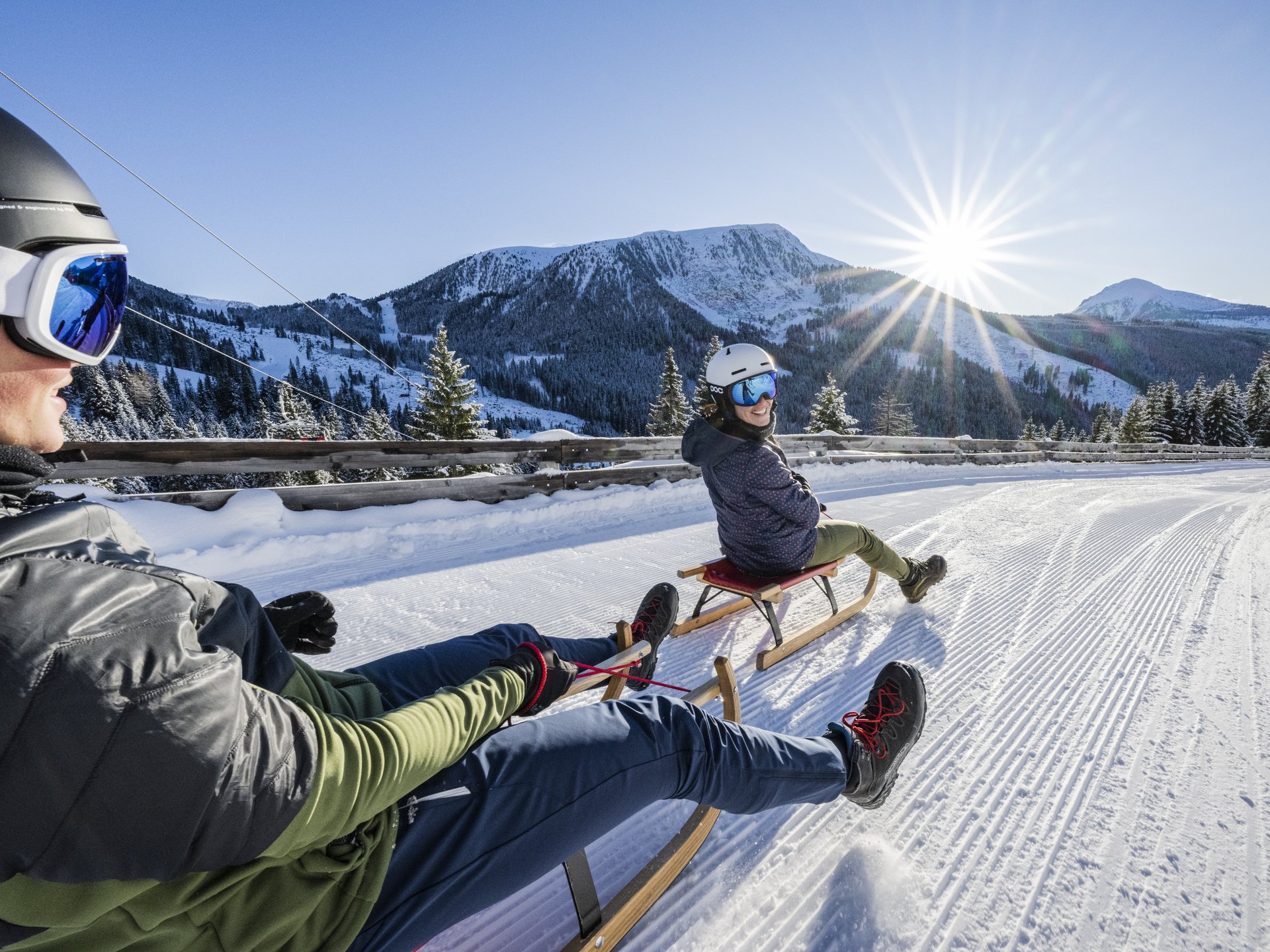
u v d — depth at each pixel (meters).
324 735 0.74
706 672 2.80
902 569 3.41
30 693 0.52
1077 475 11.59
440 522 5.24
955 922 1.51
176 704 0.59
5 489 0.63
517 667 1.10
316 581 4.04
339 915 0.84
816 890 1.59
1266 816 1.87
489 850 0.98
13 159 0.60
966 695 2.58
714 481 2.97
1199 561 4.68
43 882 0.59
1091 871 1.66
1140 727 2.34
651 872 1.50
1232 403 48.97
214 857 0.64
